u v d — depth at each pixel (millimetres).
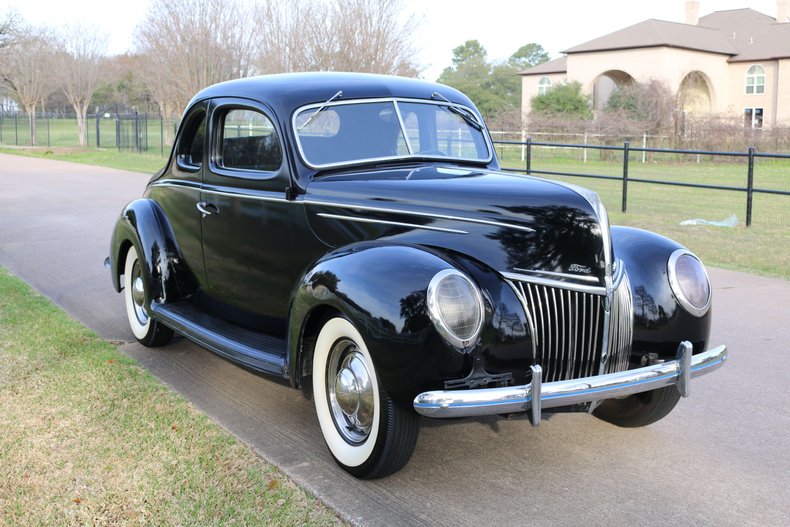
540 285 3387
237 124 4523
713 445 4012
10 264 8828
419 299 3125
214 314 4957
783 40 45688
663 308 3703
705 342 3852
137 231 5262
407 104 4527
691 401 4648
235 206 4492
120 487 3445
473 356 3191
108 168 23812
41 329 5930
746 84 46156
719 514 3289
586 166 25188
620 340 3553
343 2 22453
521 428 4219
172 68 28766
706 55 45250
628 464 3773
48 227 11648
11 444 3859
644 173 22266
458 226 3535
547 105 42625
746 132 29922
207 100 4793
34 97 43250
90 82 43625
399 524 3180
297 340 3668
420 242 3611
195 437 3975
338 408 3686
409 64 22828
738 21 49125
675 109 32438
